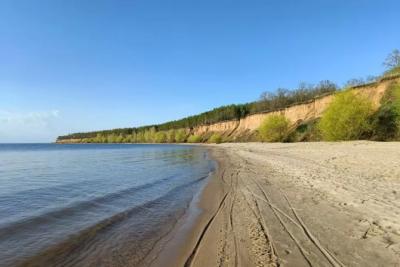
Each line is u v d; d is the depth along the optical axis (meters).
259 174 21.03
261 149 53.75
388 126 43.00
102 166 35.41
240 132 120.69
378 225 8.17
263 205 11.63
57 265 7.14
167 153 64.81
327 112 48.59
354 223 8.53
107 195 16.16
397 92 39.91
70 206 13.54
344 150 30.61
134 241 8.66
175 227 9.91
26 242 8.74
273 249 7.14
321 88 108.00
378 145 32.19
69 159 50.34
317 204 11.00
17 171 30.89
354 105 45.47
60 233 9.56
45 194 17.06
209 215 11.10
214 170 26.86
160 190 17.50
